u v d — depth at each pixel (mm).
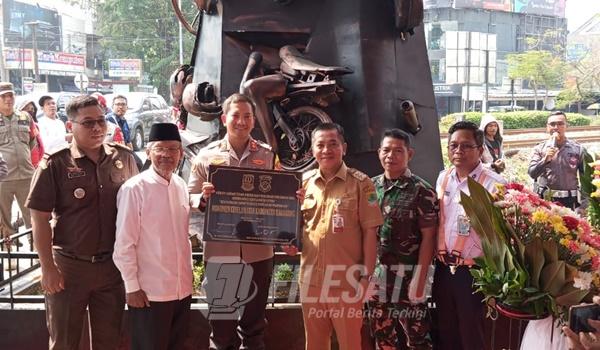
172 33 36625
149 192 4281
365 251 4375
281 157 6664
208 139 7391
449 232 4633
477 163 4637
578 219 3396
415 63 7473
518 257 3410
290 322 5359
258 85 6340
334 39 6949
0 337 5422
